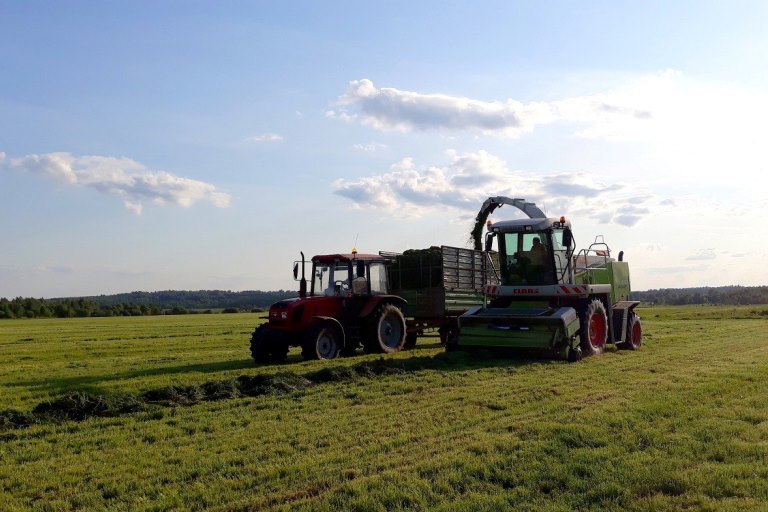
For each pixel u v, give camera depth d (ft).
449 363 42.52
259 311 317.42
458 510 15.19
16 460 20.76
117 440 22.85
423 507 15.37
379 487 16.74
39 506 16.33
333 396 30.78
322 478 17.74
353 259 51.44
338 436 22.47
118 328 123.44
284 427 24.12
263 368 44.93
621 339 51.65
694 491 16.30
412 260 58.18
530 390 30.86
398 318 54.24
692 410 25.08
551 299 49.03
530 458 19.03
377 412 26.50
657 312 156.46
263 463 19.33
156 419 26.76
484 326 46.65
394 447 20.83
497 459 18.94
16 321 181.88
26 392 35.29
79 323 159.22
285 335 48.21
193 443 22.33
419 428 23.30
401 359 43.06
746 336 63.72
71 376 42.75
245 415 26.48
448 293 56.80
